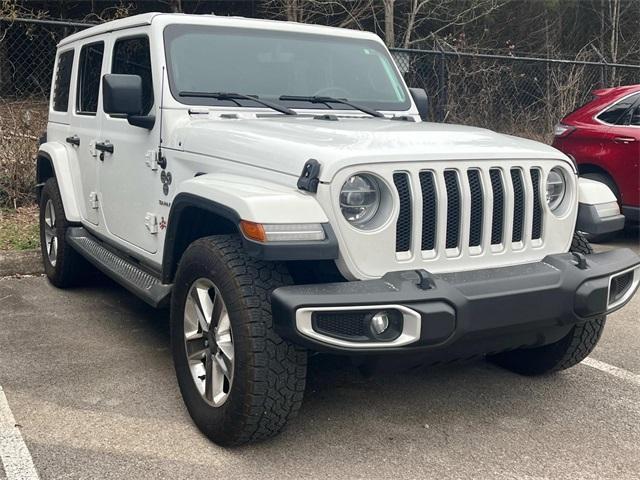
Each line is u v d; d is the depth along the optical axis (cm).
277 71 459
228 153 362
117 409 382
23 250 658
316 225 303
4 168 809
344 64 488
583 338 402
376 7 1470
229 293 319
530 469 331
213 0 1450
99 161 507
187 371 362
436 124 429
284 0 1343
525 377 437
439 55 1079
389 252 319
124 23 478
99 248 523
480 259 342
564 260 349
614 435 365
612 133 797
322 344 295
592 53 1852
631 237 863
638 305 588
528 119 1216
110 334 498
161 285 405
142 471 321
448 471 328
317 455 339
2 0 974
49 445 343
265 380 313
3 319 525
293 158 323
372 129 374
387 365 319
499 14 1700
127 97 397
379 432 364
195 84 426
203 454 337
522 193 353
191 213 368
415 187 321
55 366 439
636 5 1917
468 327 310
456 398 406
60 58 623
